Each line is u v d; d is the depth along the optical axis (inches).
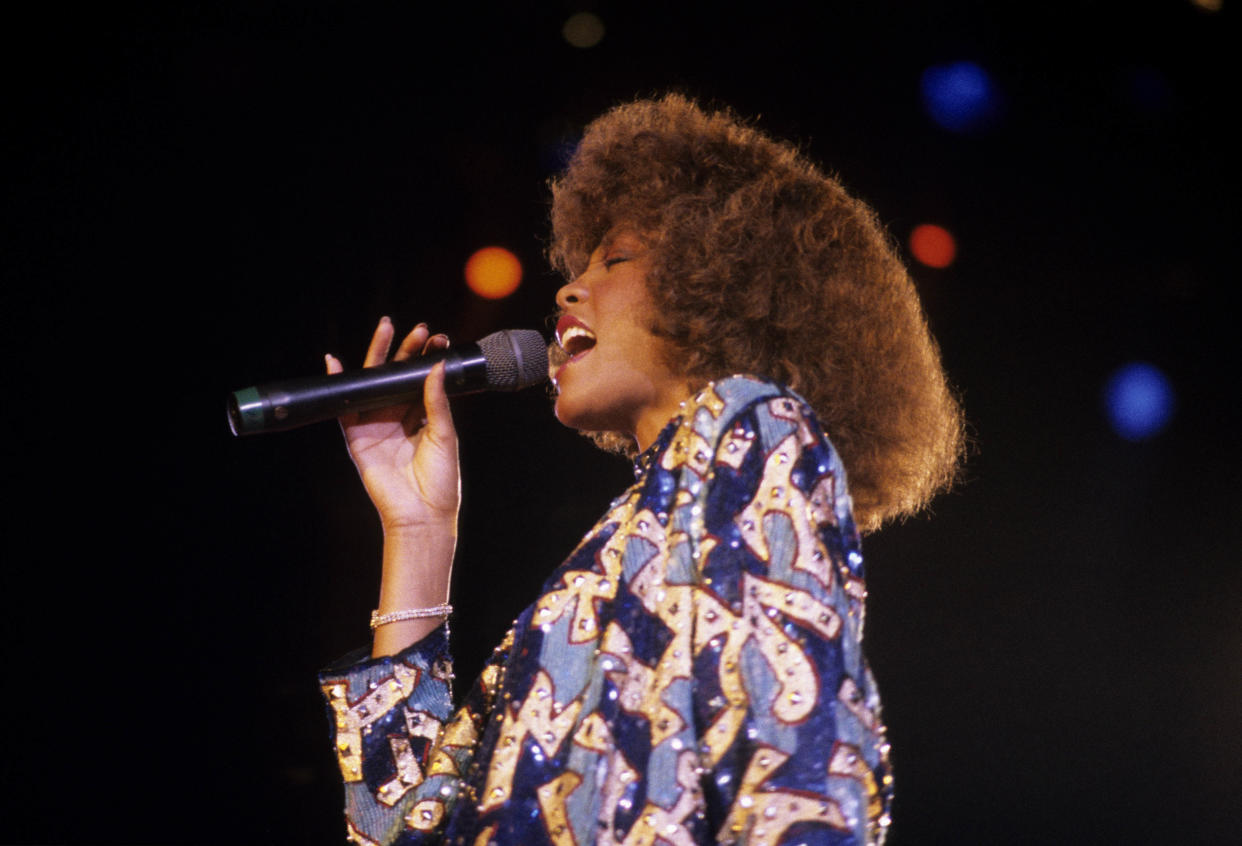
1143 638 518.0
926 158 490.0
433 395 167.8
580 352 161.5
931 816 509.4
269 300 456.8
